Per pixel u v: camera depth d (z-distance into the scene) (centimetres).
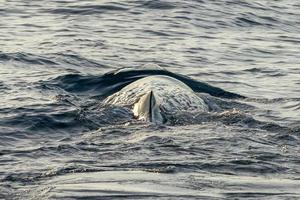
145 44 7788
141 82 5350
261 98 5888
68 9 9156
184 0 9931
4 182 3506
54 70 6425
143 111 4800
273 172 3791
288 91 6241
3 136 4422
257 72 6988
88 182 3484
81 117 4803
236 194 3381
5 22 8425
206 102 5409
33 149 4128
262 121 4938
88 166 3772
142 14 9144
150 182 3500
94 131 4578
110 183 3472
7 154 4022
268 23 9456
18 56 6781
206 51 7725
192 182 3528
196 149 4150
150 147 4166
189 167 3797
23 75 6122
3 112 4900
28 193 3338
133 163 3841
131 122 4716
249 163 3916
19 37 7725
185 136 4422
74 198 3266
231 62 7344
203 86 5962
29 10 9069
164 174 3650
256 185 3531
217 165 3856
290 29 9300
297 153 4178
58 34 7950
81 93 5631
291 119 5147
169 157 3975
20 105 5081
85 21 8675
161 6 9512
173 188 3425
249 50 7950
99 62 6856
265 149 4219
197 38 8300
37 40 7612
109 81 5822
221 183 3538
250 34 8800
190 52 7612
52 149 4128
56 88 5700
